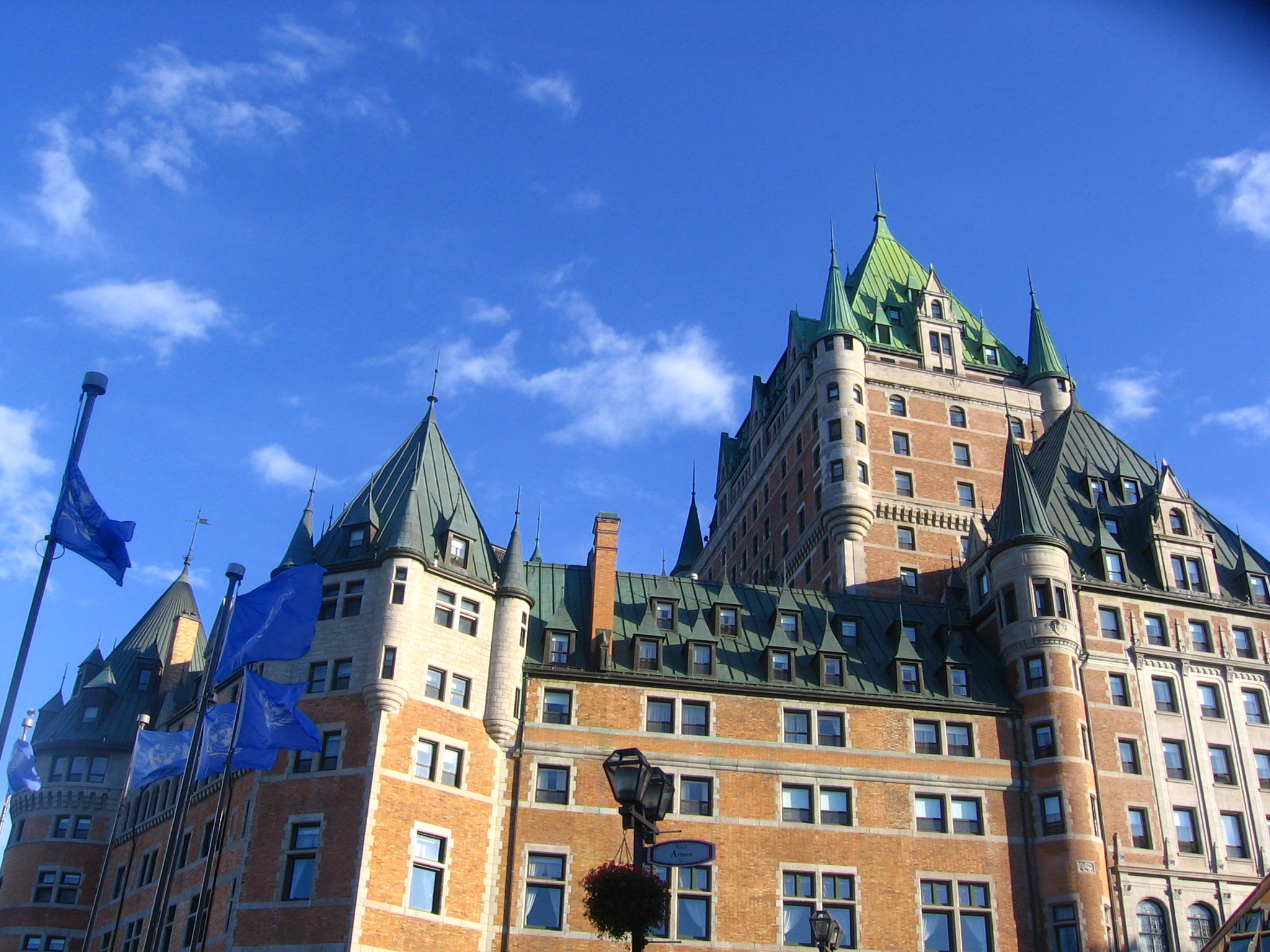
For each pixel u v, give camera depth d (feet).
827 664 202.28
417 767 171.53
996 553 213.66
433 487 197.36
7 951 223.10
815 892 180.45
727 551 343.46
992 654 211.61
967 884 185.06
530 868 175.32
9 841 237.66
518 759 182.19
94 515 110.11
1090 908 182.19
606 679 190.60
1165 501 226.99
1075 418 257.14
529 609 192.65
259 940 158.10
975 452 278.87
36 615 101.60
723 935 175.11
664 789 88.89
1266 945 160.25
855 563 256.73
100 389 113.91
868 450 270.46
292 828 165.27
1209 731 205.77
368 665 173.88
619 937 88.07
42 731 245.45
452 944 164.86
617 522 208.33
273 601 154.30
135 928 203.51
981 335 306.14
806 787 188.24
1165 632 212.43
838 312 285.43
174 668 255.50
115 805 235.40
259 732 150.71
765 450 319.88
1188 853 193.47
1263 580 223.92
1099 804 193.57
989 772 193.77
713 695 193.36
